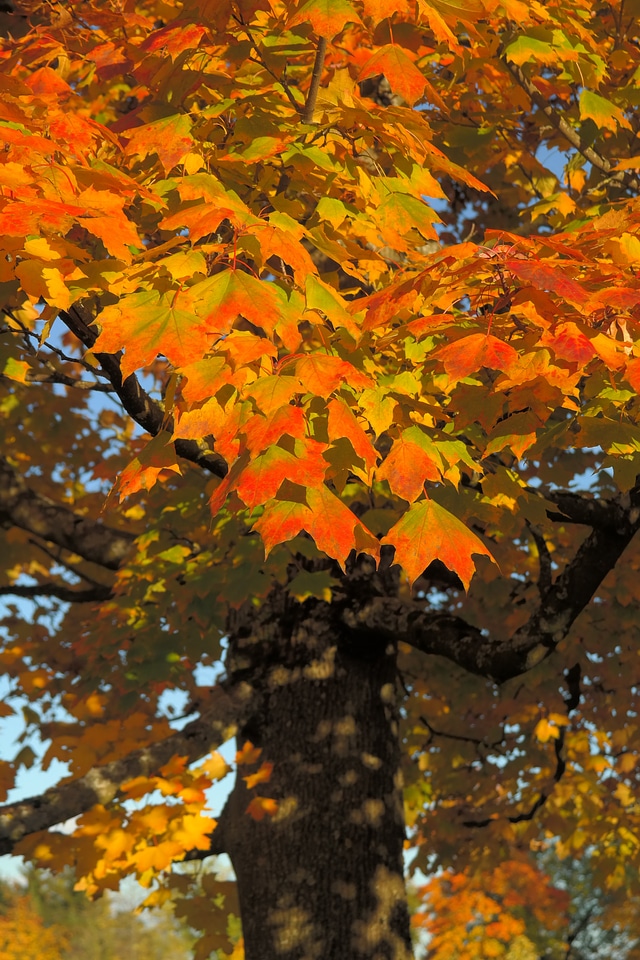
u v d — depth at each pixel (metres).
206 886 6.67
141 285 2.72
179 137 3.17
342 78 3.55
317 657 6.35
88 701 6.06
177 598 5.89
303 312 2.87
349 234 4.07
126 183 2.90
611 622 7.19
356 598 6.31
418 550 2.80
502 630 7.67
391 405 3.04
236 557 5.31
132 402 3.52
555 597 4.60
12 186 2.57
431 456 3.02
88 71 4.61
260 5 3.32
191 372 2.52
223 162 3.30
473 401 3.42
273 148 3.15
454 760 8.97
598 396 3.43
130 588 6.10
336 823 6.07
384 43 3.97
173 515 6.09
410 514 2.88
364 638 6.36
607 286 3.01
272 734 6.30
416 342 3.56
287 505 2.64
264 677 6.41
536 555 7.01
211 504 2.46
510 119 5.44
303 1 3.11
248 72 3.68
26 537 8.02
